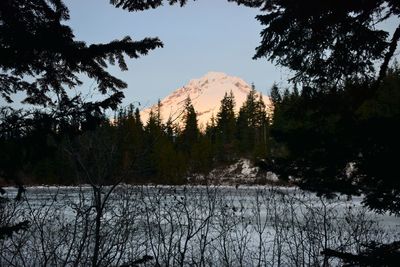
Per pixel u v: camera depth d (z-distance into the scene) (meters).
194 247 7.92
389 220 11.99
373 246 2.64
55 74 3.91
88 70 3.95
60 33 3.11
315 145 2.79
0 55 3.02
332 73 3.90
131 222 6.34
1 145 2.67
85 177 5.91
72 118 2.86
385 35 3.50
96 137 5.76
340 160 2.70
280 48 3.97
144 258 4.12
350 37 3.60
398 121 2.52
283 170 2.95
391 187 2.62
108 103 2.92
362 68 3.77
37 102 4.15
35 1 3.30
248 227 10.34
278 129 2.99
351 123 2.72
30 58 3.21
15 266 5.52
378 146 2.61
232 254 7.68
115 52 3.35
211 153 51.66
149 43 3.27
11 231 2.71
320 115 3.67
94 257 5.25
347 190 2.80
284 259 7.94
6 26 3.07
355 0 3.26
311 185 2.92
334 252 2.61
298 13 3.44
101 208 5.43
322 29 3.60
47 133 2.77
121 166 6.05
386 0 3.22
